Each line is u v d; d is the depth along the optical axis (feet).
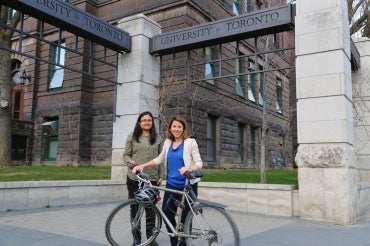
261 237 20.71
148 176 17.58
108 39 33.76
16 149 73.26
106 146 66.80
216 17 67.15
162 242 18.81
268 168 74.33
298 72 27.94
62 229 21.75
